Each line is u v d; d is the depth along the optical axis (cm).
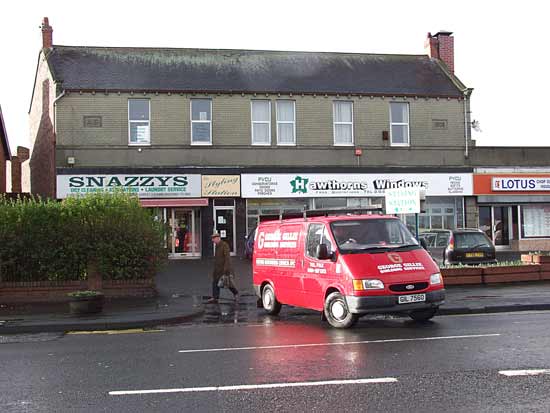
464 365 783
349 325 1138
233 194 2794
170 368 820
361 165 2953
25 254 1667
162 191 2734
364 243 1198
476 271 1736
